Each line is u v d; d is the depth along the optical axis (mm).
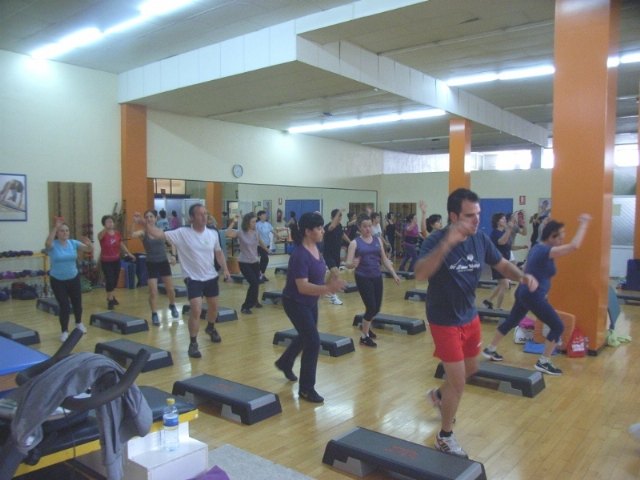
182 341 5945
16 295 8742
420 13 6820
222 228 12406
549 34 7727
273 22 7562
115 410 2066
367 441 3141
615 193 12656
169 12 7160
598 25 5379
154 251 6746
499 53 8719
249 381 4602
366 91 9203
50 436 2314
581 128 5488
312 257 3893
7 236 8945
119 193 10414
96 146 10039
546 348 4867
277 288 9859
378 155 18062
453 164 11750
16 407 1994
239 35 8047
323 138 15531
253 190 13281
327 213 15789
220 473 2816
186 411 2938
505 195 15219
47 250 5930
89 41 8328
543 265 4699
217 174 12266
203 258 5340
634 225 10938
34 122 9203
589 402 4141
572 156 5543
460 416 3850
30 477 2744
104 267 7797
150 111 10789
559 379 4711
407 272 11672
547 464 3121
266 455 3236
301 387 4160
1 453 1941
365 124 13078
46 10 7105
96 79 9984
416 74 9836
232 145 12625
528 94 11562
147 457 2709
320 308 8008
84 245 6242
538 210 14719
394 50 8609
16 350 2670
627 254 11828
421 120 12500
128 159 10289
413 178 17141
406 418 3814
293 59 7465
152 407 2861
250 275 7527
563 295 5605
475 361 3102
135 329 6328
